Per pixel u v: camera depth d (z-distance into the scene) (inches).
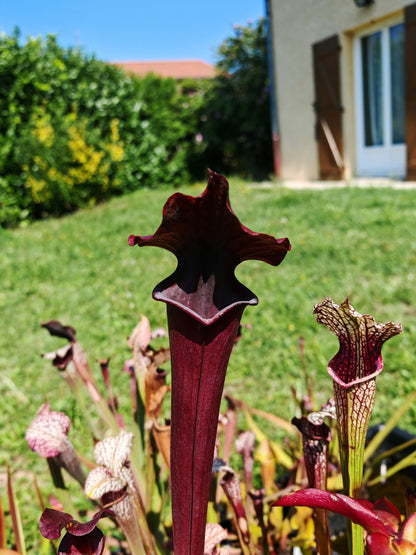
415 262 173.6
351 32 326.0
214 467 34.7
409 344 126.3
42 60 362.6
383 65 318.0
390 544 22.3
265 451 49.1
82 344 145.8
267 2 376.2
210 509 37.6
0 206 343.3
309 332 137.1
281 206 281.3
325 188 320.8
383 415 99.3
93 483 26.5
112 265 219.8
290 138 389.7
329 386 111.4
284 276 178.7
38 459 98.0
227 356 21.6
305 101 366.9
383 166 335.3
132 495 27.5
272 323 143.6
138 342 39.7
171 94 461.4
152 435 38.2
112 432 40.9
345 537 47.9
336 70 334.0
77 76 381.1
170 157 471.5
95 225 303.1
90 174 369.7
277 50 379.9
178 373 21.7
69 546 23.7
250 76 458.6
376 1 296.0
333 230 220.5
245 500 46.3
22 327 162.2
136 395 42.6
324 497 22.5
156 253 229.9
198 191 386.3
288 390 112.2
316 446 28.7
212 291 21.3
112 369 129.3
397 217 218.2
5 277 214.2
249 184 408.8
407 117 295.9
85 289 191.5
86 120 377.7
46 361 138.2
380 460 54.3
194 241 20.8
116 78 407.5
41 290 195.2
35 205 365.4
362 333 23.8
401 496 54.6
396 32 305.0
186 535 23.1
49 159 351.6
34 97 356.8
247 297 20.8
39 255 246.5
